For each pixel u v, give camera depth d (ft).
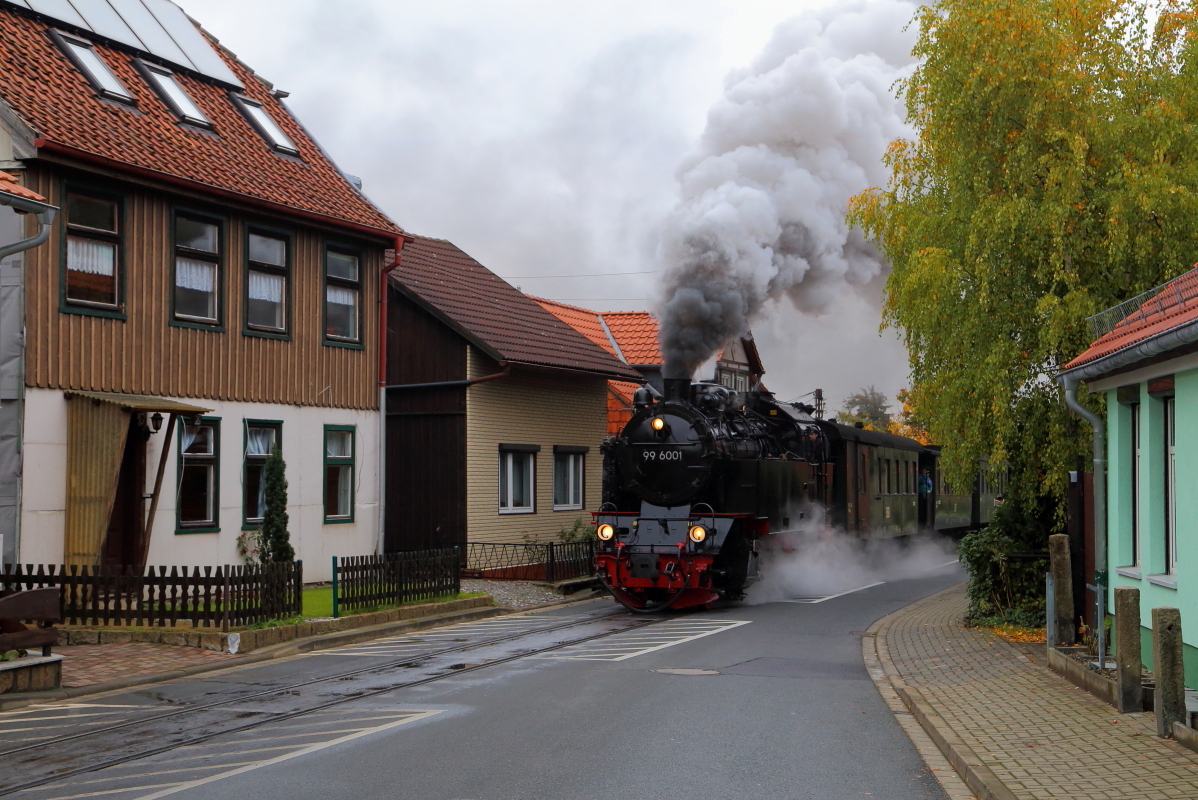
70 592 44.06
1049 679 35.70
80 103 51.60
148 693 34.40
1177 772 23.52
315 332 61.62
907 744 28.04
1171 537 33.19
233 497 56.34
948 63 46.37
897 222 51.96
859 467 82.17
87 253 49.49
